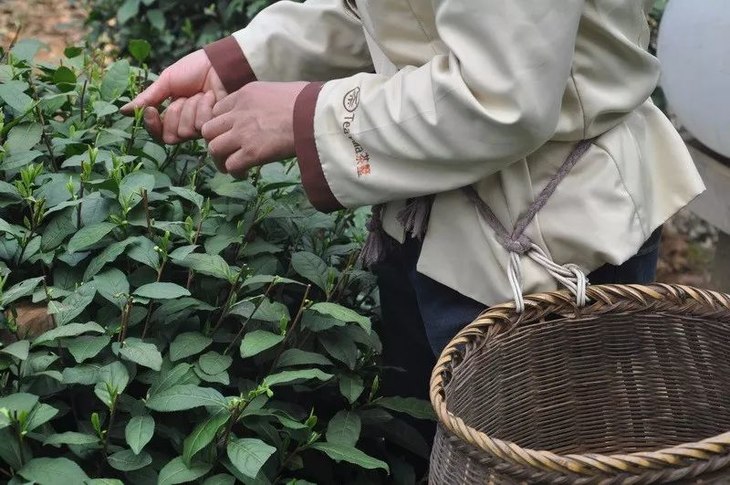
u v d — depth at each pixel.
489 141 1.47
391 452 2.02
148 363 1.50
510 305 1.60
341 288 1.88
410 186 1.56
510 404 1.70
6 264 1.71
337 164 1.59
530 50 1.41
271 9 1.96
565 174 1.58
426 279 1.73
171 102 1.99
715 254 3.08
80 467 1.46
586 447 1.77
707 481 1.25
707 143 2.71
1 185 1.73
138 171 1.81
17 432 1.37
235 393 1.82
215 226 1.86
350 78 1.62
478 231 1.62
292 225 1.99
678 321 1.73
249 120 1.66
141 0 3.91
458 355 1.54
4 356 1.50
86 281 1.63
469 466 1.34
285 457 1.66
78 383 1.54
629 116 1.65
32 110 1.92
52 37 6.37
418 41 1.58
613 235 1.58
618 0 1.51
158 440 1.65
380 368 1.90
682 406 1.77
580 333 1.71
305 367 1.81
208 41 3.89
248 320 1.67
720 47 2.50
